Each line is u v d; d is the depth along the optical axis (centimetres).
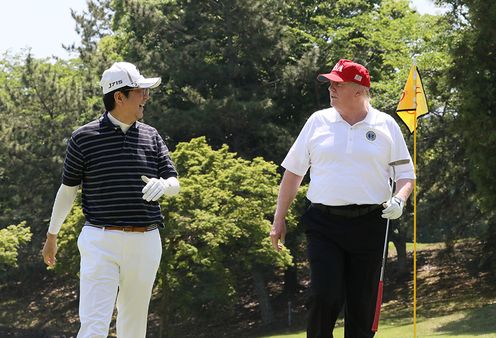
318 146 621
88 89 4541
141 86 620
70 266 3072
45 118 4556
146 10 4169
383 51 4138
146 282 630
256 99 3991
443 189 3497
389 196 625
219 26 4134
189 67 4028
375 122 621
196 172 3109
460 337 2195
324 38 4369
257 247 3134
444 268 4091
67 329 4269
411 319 3056
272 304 4103
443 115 3419
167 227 2856
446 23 3228
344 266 625
